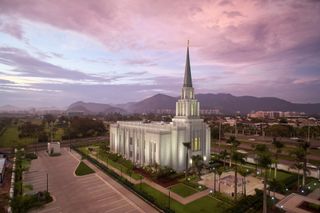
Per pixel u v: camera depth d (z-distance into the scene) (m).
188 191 58.53
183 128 79.06
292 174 71.31
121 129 102.56
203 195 55.91
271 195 55.09
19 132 172.12
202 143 84.88
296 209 46.47
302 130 155.25
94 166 84.00
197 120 83.88
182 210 47.75
